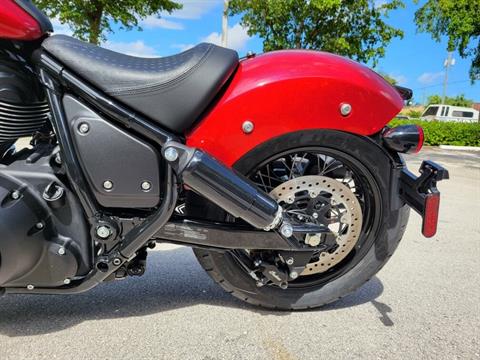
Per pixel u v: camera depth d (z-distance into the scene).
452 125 17.19
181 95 1.64
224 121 1.70
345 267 2.04
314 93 1.71
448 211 4.47
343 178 2.04
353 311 2.06
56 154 1.67
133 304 2.08
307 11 8.73
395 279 2.49
